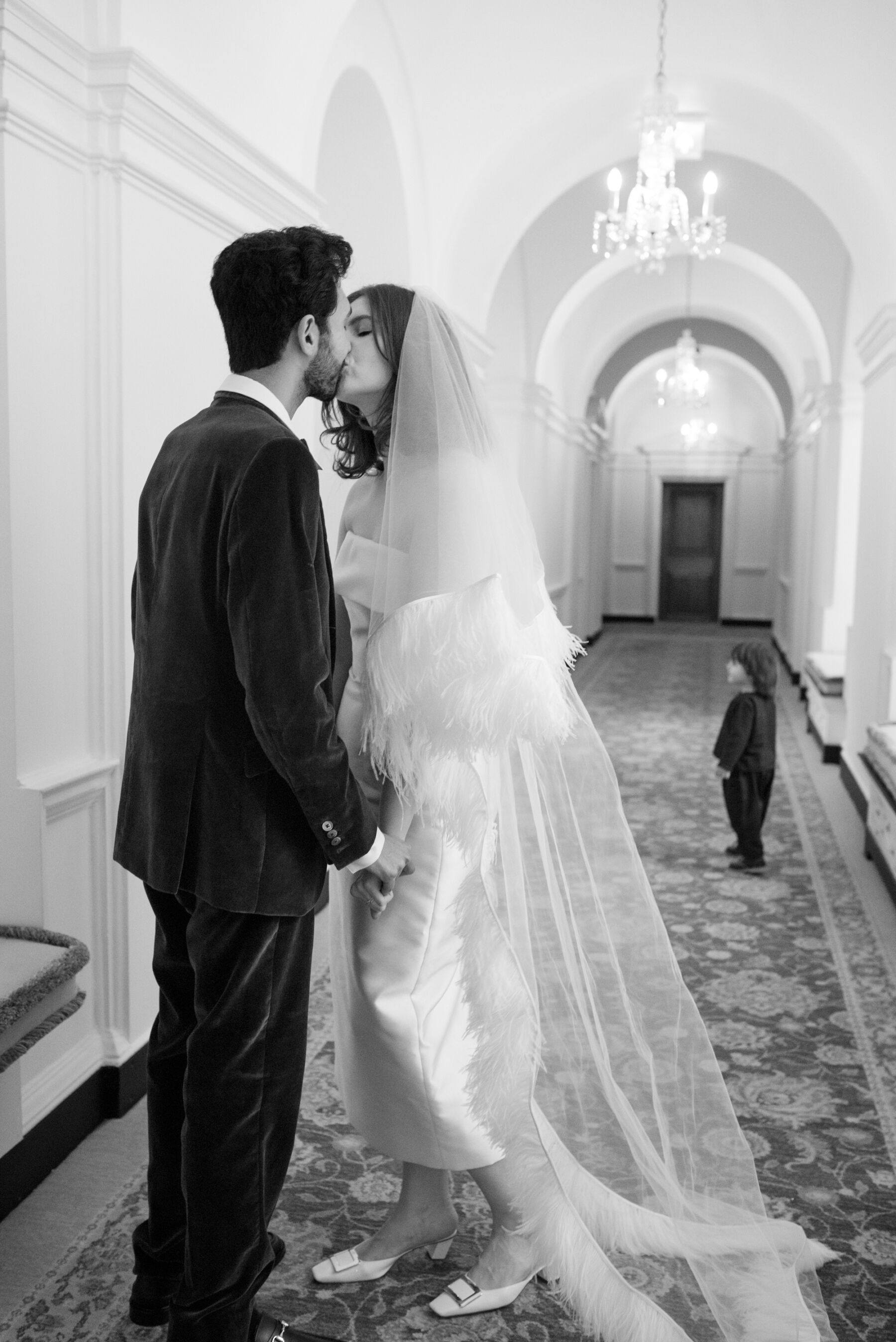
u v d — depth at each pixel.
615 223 6.59
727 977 4.50
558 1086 2.49
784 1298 2.29
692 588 24.50
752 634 21.66
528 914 2.48
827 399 10.87
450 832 2.20
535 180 7.62
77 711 3.26
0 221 2.79
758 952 4.78
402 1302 2.50
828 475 11.02
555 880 2.48
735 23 6.29
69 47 2.97
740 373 23.20
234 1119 2.02
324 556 2.00
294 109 4.51
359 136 6.10
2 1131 2.81
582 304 14.60
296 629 1.87
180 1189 2.28
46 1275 2.60
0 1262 2.65
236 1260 2.04
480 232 7.52
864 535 7.56
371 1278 2.57
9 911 3.03
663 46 6.41
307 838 2.03
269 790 1.98
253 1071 2.03
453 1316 2.45
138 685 2.12
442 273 7.09
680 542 24.45
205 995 2.03
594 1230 2.43
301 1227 2.78
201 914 2.02
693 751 9.16
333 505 3.33
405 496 2.17
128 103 3.12
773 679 5.93
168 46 3.45
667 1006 2.49
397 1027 2.34
